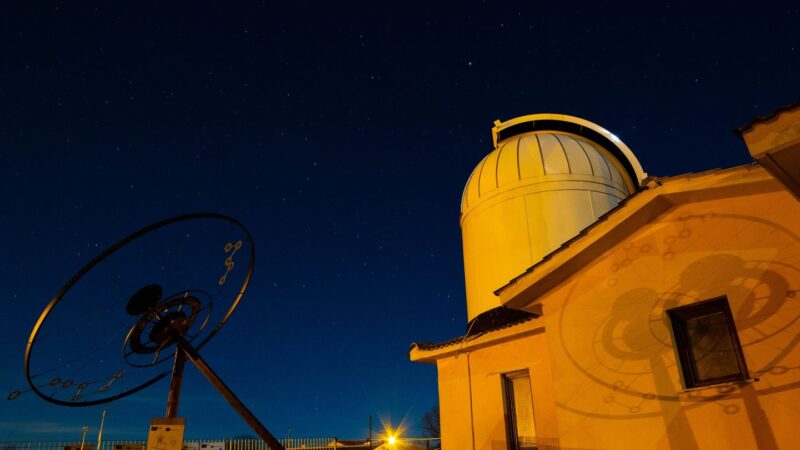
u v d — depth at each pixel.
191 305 7.42
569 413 7.23
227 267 7.70
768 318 5.89
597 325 7.30
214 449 13.98
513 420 9.88
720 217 6.59
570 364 7.43
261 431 6.61
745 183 6.22
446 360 11.33
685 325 6.64
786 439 5.45
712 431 5.94
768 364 5.75
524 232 12.51
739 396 5.85
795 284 5.82
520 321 9.74
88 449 13.34
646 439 6.43
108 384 7.02
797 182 5.08
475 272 13.17
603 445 6.77
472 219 13.66
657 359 6.61
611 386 6.92
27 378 6.57
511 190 13.03
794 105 4.68
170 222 7.14
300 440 15.42
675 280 6.75
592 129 14.51
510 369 9.93
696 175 6.51
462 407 10.63
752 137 4.87
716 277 6.41
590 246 7.34
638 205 6.92
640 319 6.91
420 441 21.61
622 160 14.49
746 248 6.29
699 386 6.30
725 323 6.33
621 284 7.23
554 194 12.69
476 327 12.28
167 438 5.78
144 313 7.04
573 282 7.75
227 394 6.71
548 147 13.45
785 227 6.06
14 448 11.77
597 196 12.86
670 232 6.96
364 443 21.09
